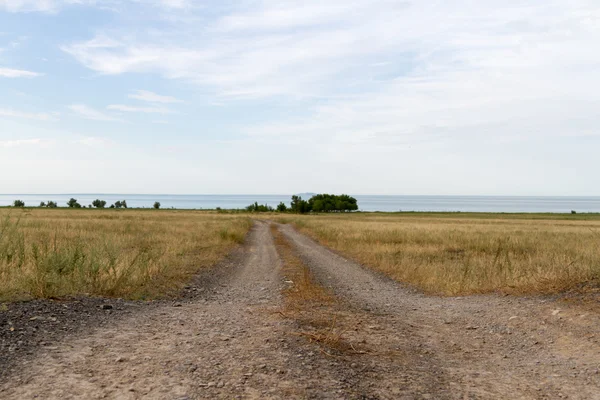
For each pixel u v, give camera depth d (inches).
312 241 1307.8
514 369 222.1
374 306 386.0
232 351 222.8
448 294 455.5
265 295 433.4
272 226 2186.3
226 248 957.8
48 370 188.1
